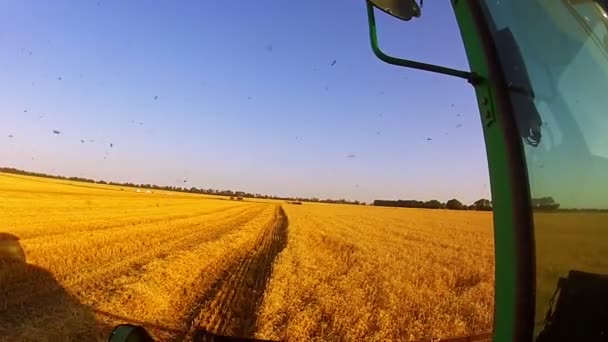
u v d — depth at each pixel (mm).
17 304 8758
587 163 1360
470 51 1560
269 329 8422
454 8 1673
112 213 35812
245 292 11258
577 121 1389
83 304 9023
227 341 2920
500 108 1390
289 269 14922
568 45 1431
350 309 10172
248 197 144500
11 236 18266
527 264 1282
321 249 21188
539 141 1372
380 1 1681
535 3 1488
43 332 7191
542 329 1281
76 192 62719
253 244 21875
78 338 7082
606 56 1404
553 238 1312
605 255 1326
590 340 1273
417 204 104438
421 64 1598
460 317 10062
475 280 14914
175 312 9000
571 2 1443
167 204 56781
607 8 1396
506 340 1349
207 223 33031
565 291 1295
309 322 8898
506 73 1430
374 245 23469
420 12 1798
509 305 1341
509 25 1490
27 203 38062
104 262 14281
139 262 14555
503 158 1374
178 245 19391
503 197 1374
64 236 19422
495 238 1424
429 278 14617
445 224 42062
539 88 1412
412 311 10445
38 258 13602
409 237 28656
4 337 6902
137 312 8742
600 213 1344
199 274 13016
